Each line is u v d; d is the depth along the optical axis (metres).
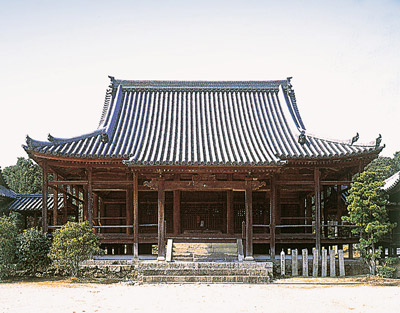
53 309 18.05
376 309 18.19
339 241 30.95
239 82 39.06
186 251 29.86
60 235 26.70
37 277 28.23
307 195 35.53
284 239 30.47
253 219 35.41
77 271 27.88
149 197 35.56
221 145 31.48
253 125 34.81
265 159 28.83
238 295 21.20
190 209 35.44
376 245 36.41
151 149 30.47
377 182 27.94
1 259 27.03
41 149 28.34
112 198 35.94
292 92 38.16
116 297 20.75
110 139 32.06
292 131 33.97
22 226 41.00
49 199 39.09
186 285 24.59
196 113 36.38
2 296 20.86
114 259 29.25
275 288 23.44
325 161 30.00
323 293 21.75
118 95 37.34
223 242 30.66
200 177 29.41
